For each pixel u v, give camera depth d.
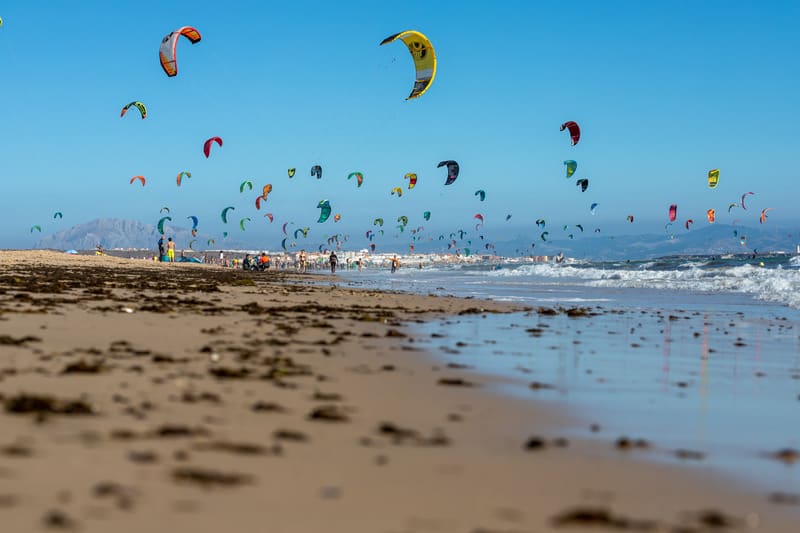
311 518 3.63
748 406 7.49
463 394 7.47
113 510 3.50
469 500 4.10
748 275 40.59
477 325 15.21
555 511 3.99
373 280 46.34
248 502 3.79
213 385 7.11
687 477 4.86
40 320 12.19
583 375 9.05
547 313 18.69
